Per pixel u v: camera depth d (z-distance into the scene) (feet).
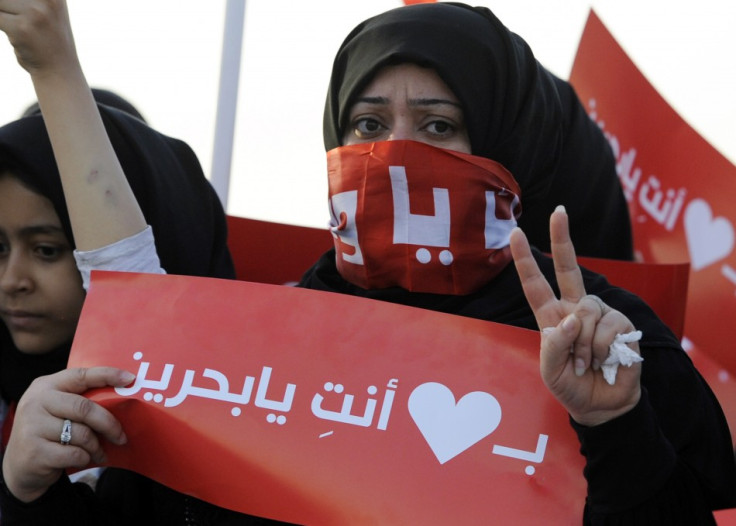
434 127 12.51
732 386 19.47
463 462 10.65
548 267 12.57
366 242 12.46
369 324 11.29
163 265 15.05
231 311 11.55
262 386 11.18
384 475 10.70
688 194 20.18
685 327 19.98
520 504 10.44
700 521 10.35
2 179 13.83
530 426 10.68
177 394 11.26
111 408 11.28
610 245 18.29
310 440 10.92
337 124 13.33
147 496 12.69
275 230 18.37
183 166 16.07
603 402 9.67
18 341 14.02
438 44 12.47
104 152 12.79
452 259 12.22
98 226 12.63
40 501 11.46
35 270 13.88
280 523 11.29
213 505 11.87
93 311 11.82
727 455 11.07
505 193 12.52
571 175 17.16
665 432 10.71
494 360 10.97
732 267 19.79
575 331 9.40
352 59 12.96
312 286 13.52
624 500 9.87
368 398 11.00
